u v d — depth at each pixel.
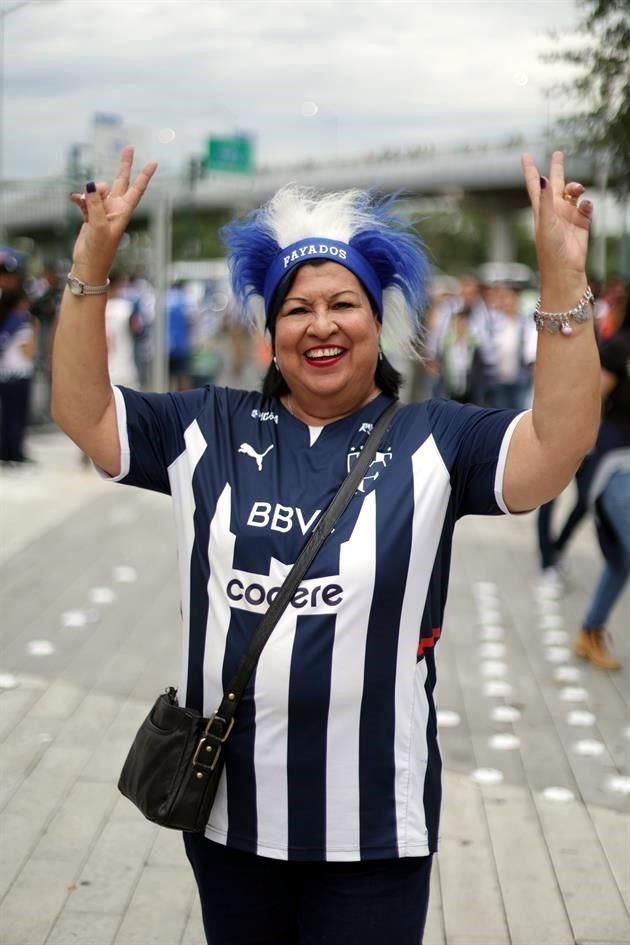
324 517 2.19
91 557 7.92
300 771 2.17
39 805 4.19
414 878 2.23
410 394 14.16
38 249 27.81
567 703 5.40
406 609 2.18
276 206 2.40
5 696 5.26
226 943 2.34
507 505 2.23
